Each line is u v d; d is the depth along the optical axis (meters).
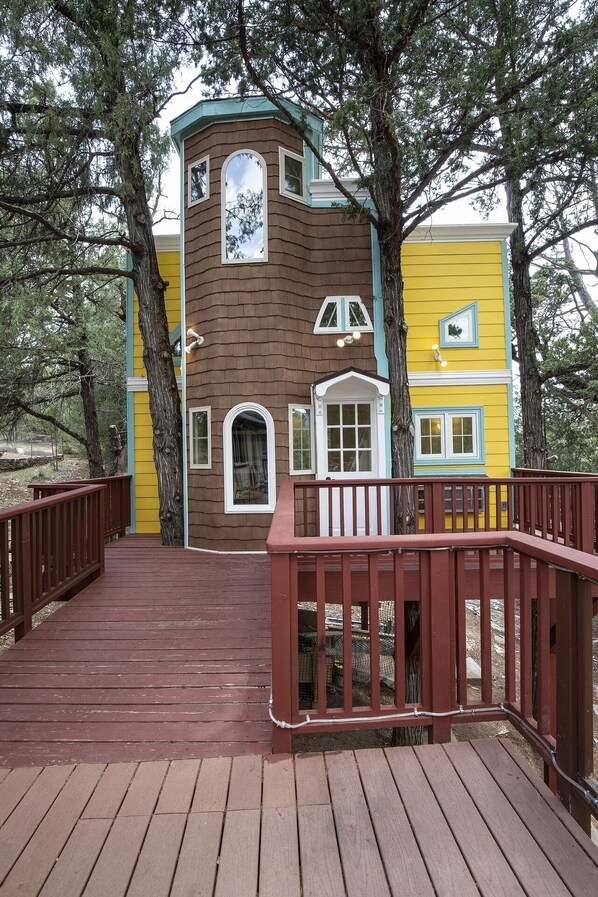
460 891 1.28
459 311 7.62
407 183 5.60
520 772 1.75
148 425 7.80
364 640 5.65
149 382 6.64
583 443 11.48
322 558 1.95
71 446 16.39
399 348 5.29
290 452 6.09
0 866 1.40
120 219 7.15
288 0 3.99
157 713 2.27
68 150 5.40
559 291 11.58
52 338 8.05
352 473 6.55
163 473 6.54
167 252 7.88
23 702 2.38
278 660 1.93
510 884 1.30
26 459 19.50
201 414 6.30
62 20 4.91
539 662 1.80
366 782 1.71
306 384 6.35
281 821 1.55
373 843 1.45
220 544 5.95
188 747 1.99
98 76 4.70
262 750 1.96
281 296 6.13
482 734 5.37
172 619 3.52
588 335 8.45
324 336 6.52
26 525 3.27
